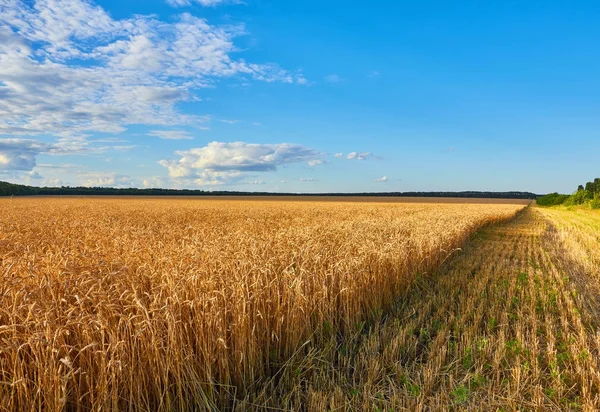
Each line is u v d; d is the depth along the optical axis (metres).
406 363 5.26
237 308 4.71
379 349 5.84
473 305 7.77
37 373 3.53
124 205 41.91
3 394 3.45
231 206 44.09
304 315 5.66
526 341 6.20
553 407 4.39
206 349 4.31
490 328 6.61
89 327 3.79
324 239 10.11
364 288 7.21
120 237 10.16
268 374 4.98
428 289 9.28
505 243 18.92
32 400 3.45
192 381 4.16
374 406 4.23
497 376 4.99
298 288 5.49
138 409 3.80
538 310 7.91
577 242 19.12
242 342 4.64
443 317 7.15
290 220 21.94
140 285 4.89
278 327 5.21
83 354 3.73
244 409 4.23
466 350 5.68
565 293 8.80
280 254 7.20
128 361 3.82
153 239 9.95
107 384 3.63
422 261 10.04
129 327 3.86
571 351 5.65
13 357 3.40
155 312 4.21
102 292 4.06
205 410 4.15
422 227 14.69
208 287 4.96
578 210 56.84
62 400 3.18
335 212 31.75
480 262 13.41
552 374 5.00
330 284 6.55
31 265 4.88
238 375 4.64
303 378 4.95
